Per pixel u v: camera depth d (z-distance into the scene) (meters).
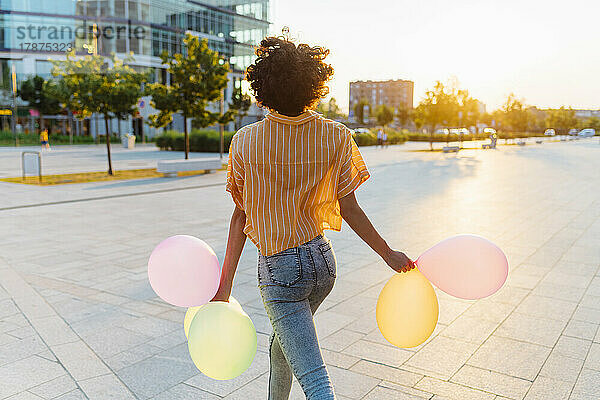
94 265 5.82
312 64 1.80
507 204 10.38
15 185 13.33
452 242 1.96
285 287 1.80
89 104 15.02
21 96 38.88
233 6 39.16
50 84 33.50
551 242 6.94
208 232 7.67
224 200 10.98
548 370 3.24
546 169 18.56
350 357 3.44
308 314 1.83
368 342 3.70
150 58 34.38
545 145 42.59
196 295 1.92
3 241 7.04
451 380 3.11
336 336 3.81
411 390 2.98
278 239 1.82
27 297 4.68
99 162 21.44
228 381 3.13
